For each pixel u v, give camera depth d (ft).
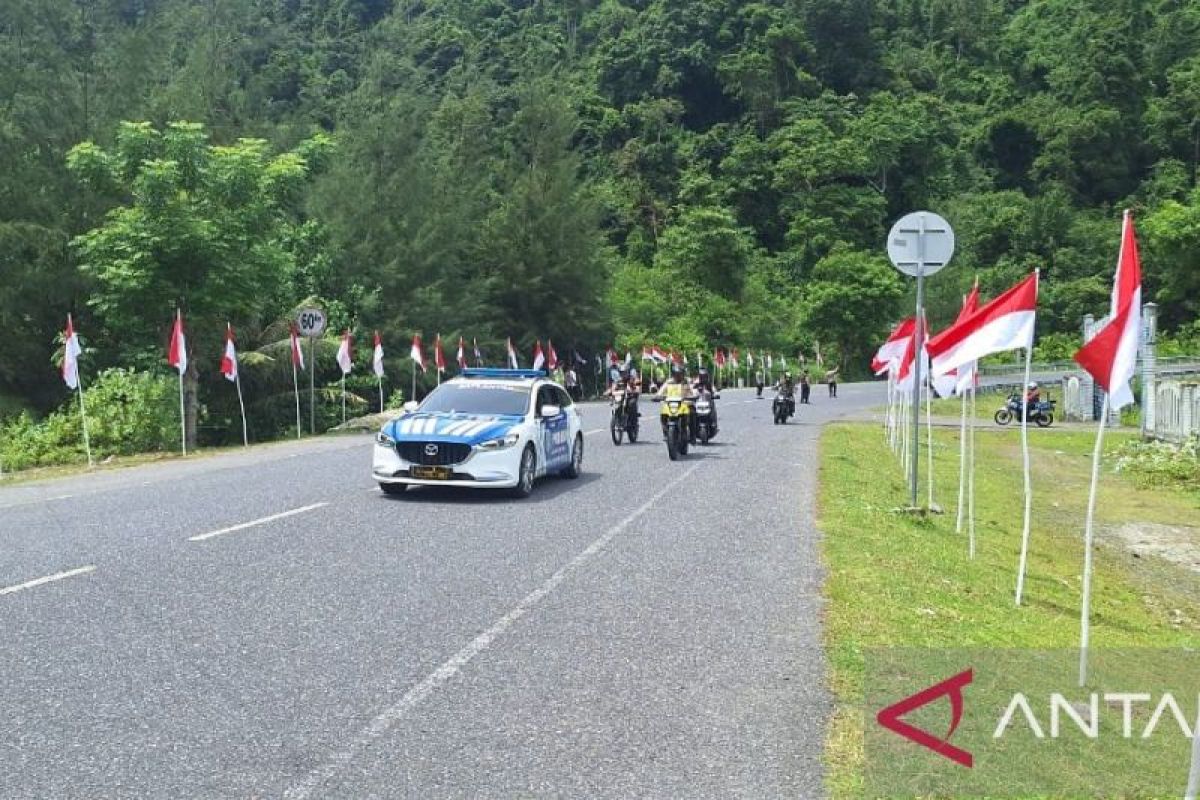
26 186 117.39
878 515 46.91
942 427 139.44
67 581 29.73
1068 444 119.65
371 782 16.22
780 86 417.49
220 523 40.11
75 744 17.61
